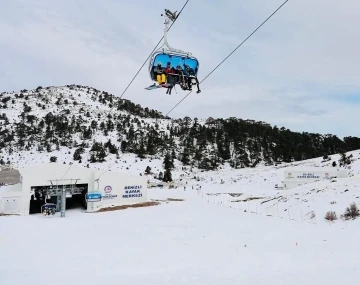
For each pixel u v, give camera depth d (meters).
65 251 22.27
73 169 52.47
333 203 41.88
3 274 16.08
